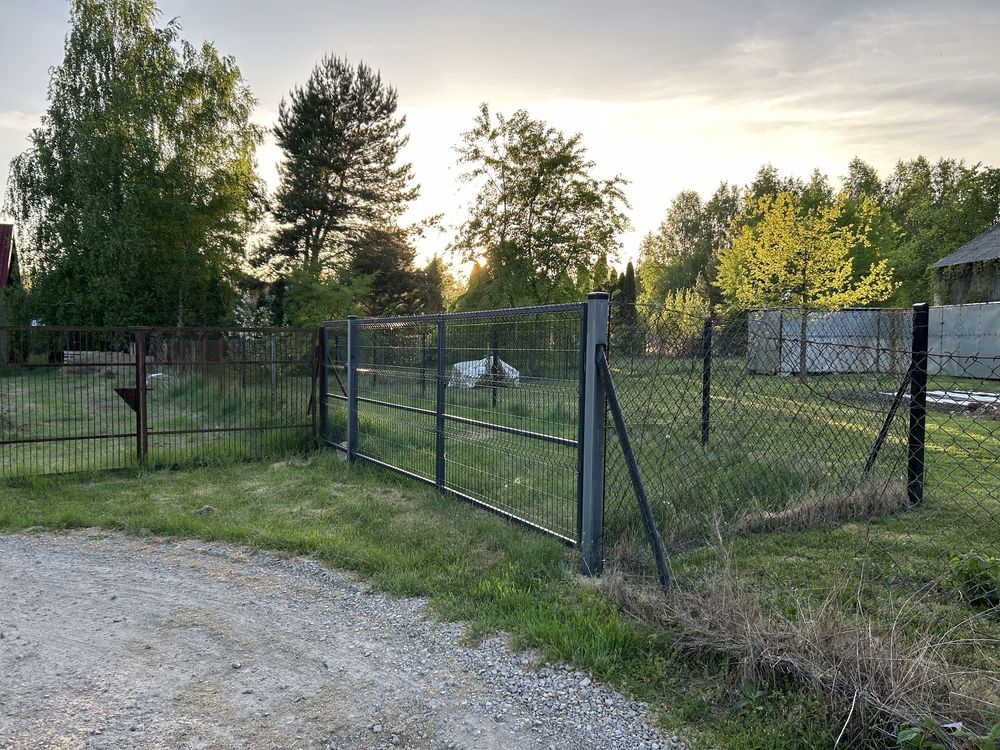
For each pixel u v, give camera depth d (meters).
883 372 5.98
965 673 2.76
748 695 2.77
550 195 23.16
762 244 23.61
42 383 10.22
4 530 5.40
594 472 4.13
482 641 3.42
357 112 34.91
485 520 5.24
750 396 6.65
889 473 5.77
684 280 57.72
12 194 27.17
